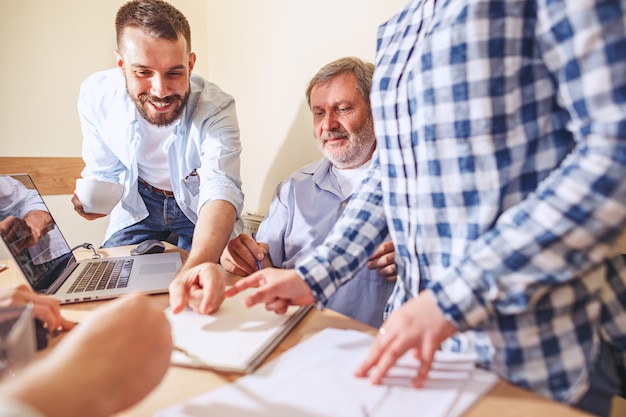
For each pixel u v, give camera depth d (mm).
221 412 377
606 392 484
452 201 509
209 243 896
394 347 421
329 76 1229
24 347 349
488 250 419
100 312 346
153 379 343
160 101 1203
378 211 671
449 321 423
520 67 447
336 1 1411
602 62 365
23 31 1855
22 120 1902
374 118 644
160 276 835
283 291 574
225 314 606
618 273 513
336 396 400
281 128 1749
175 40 1130
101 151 1526
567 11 382
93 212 1152
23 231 775
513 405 389
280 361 473
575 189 382
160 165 1536
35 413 232
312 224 1263
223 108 1352
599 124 380
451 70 475
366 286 1110
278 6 1680
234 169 1236
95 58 2039
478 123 468
